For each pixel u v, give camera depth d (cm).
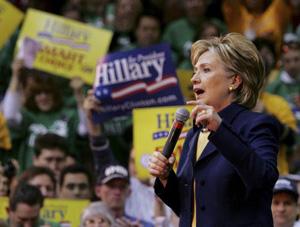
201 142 838
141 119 1440
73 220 1553
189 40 2341
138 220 1507
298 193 1390
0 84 2162
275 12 2372
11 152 1898
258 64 836
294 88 2075
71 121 1933
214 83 828
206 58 834
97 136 1572
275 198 1350
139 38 2291
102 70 1574
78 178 1622
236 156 766
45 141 1752
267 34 2334
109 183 1502
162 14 2423
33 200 1448
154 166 831
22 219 1448
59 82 2023
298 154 1828
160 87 1557
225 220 795
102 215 1425
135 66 1566
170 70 1555
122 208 1510
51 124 1933
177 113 826
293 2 2520
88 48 1759
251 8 2380
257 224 791
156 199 1520
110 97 1569
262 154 791
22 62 1853
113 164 1558
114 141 1955
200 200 809
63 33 1764
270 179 777
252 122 815
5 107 1897
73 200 1557
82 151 1906
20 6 2373
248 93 834
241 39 838
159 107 1446
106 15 2406
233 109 827
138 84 1565
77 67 1759
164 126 1431
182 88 1655
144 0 2427
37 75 1964
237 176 795
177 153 1275
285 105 1769
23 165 1903
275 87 2078
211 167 810
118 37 2316
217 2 2502
